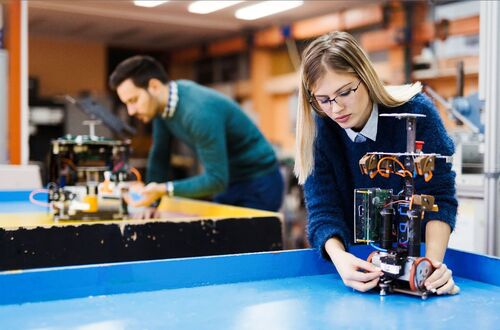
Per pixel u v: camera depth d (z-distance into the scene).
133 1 4.54
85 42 7.18
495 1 2.20
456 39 4.45
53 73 7.05
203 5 4.60
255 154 3.25
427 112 1.35
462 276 1.41
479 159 2.55
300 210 5.12
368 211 1.25
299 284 1.32
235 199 3.30
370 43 5.01
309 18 5.47
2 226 1.98
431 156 1.18
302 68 1.31
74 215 2.30
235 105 3.13
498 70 2.22
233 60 6.80
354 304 1.15
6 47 3.82
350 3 4.89
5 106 3.71
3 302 1.12
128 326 0.99
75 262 2.06
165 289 1.25
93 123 3.13
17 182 3.29
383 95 1.31
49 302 1.14
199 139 2.88
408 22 4.70
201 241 2.29
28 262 2.00
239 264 1.33
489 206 2.25
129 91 2.85
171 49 7.54
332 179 1.49
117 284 1.21
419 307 1.13
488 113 2.24
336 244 1.38
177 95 2.91
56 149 2.37
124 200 2.36
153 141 3.41
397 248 1.24
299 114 1.40
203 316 1.06
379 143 1.40
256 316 1.06
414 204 1.20
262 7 4.68
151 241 2.19
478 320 1.04
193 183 2.79
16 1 3.64
